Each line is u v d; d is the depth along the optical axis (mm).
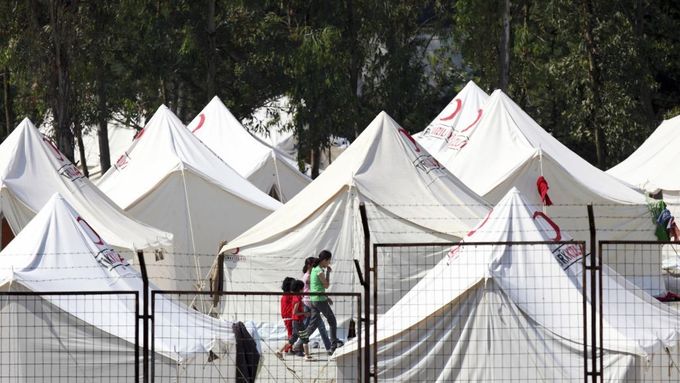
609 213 80312
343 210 68062
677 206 101562
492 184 81125
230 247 70312
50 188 74188
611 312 46719
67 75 120500
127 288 48281
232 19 151250
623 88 140500
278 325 66625
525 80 151125
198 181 84750
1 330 44969
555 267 46500
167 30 145000
